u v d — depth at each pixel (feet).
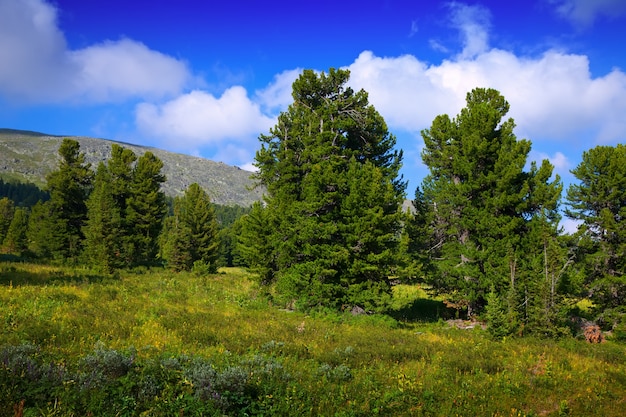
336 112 129.59
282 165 122.72
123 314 63.10
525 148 101.91
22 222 241.76
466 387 41.06
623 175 91.04
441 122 116.88
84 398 24.30
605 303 91.40
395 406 33.22
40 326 47.37
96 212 149.89
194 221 179.42
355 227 90.07
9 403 22.63
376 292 88.38
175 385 28.89
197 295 98.68
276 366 37.35
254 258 110.42
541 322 74.84
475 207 103.76
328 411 30.01
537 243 92.99
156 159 199.72
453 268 100.53
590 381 47.91
